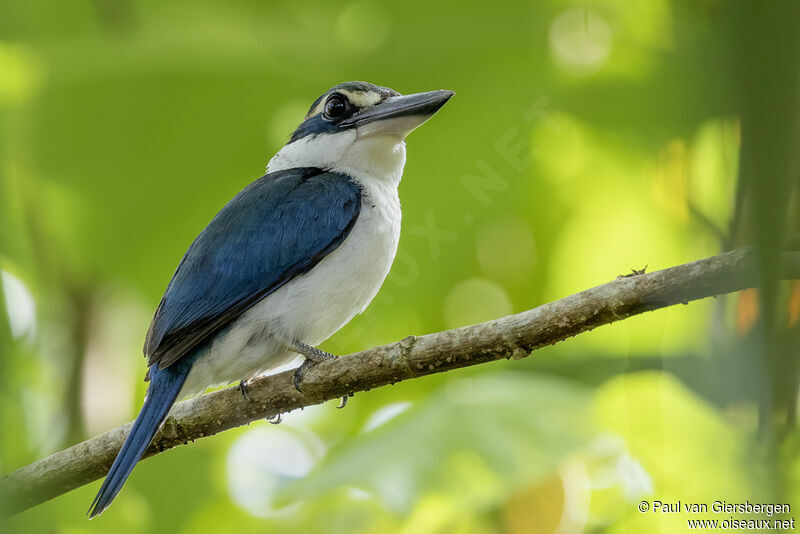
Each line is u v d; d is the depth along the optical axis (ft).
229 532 35.86
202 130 32.04
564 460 25.81
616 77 30.58
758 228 8.70
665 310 28.48
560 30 30.78
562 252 33.58
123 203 31.86
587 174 32.48
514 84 31.45
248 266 26.20
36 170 31.24
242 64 31.81
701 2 19.56
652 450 26.14
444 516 25.58
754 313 10.61
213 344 25.88
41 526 28.32
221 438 36.50
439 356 20.74
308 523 32.91
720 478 24.88
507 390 28.04
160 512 35.19
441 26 31.53
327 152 29.91
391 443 26.71
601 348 34.40
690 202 22.16
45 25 30.89
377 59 32.01
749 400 10.48
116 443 22.95
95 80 31.17
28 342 30.58
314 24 31.83
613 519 27.45
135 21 30.86
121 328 34.86
